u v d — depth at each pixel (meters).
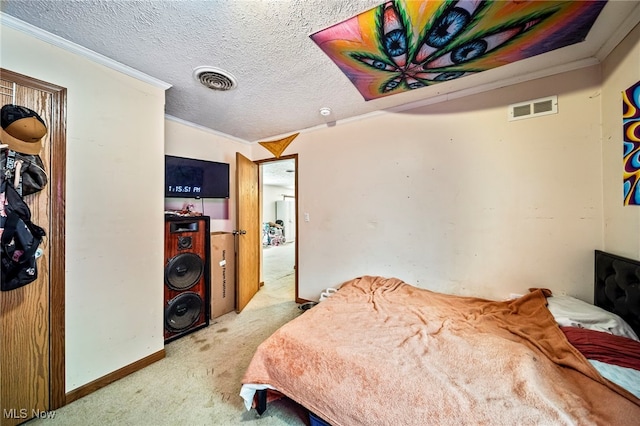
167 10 1.20
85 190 1.49
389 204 2.45
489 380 1.06
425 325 1.56
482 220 2.01
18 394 1.26
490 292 1.98
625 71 1.35
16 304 1.26
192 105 2.30
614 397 0.91
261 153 3.41
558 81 1.72
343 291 2.22
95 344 1.53
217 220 3.10
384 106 2.37
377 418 1.00
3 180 1.18
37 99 1.33
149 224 1.82
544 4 1.11
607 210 1.54
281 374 1.27
